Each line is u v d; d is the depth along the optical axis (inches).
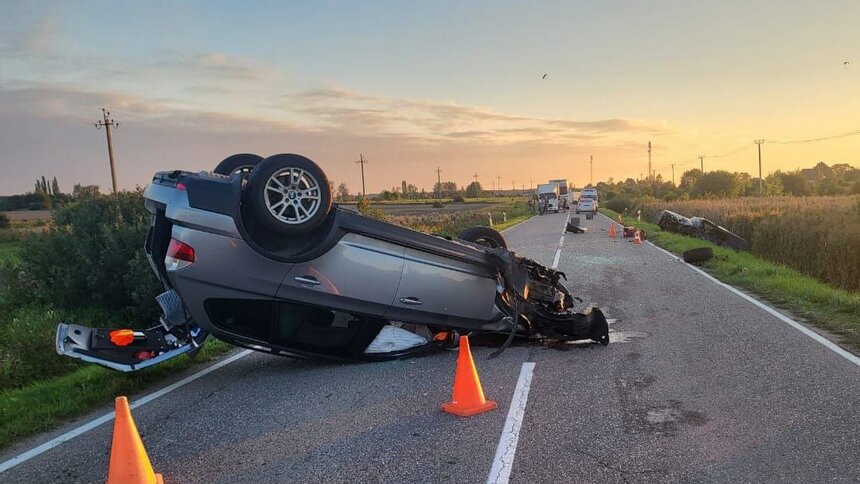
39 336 331.9
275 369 285.4
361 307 272.1
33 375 305.3
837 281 552.1
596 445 177.5
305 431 199.9
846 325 330.0
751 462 161.8
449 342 306.0
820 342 293.6
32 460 188.2
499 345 313.9
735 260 661.3
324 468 169.8
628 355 283.3
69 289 415.2
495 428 194.9
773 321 347.9
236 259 245.8
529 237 1142.3
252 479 165.2
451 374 261.6
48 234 452.8
